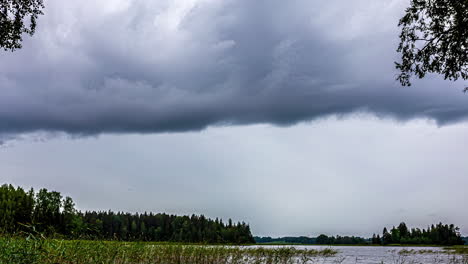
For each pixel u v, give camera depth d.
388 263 26.91
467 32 8.74
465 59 9.19
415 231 123.88
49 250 7.93
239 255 16.75
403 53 9.80
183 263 15.33
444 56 9.41
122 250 11.35
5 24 9.68
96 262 9.59
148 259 13.38
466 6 8.50
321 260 22.98
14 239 7.95
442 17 9.00
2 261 7.10
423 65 9.67
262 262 16.08
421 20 9.43
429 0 9.06
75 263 8.94
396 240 122.56
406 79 10.02
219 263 15.82
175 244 16.58
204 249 16.27
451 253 33.72
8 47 10.00
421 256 32.91
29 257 7.31
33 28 10.20
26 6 9.81
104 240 11.02
